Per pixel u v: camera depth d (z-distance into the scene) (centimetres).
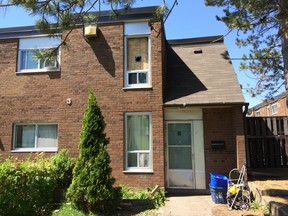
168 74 1232
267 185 866
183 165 1093
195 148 1095
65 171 937
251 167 1210
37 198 796
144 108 1072
